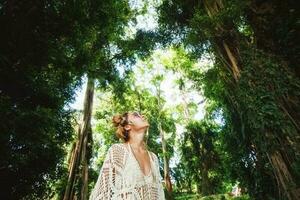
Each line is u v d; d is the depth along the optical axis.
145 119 2.19
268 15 9.65
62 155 13.12
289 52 9.05
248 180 13.45
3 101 10.16
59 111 14.55
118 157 1.96
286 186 7.77
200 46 12.65
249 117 8.94
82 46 15.43
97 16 15.23
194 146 29.31
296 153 7.77
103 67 21.06
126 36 21.86
